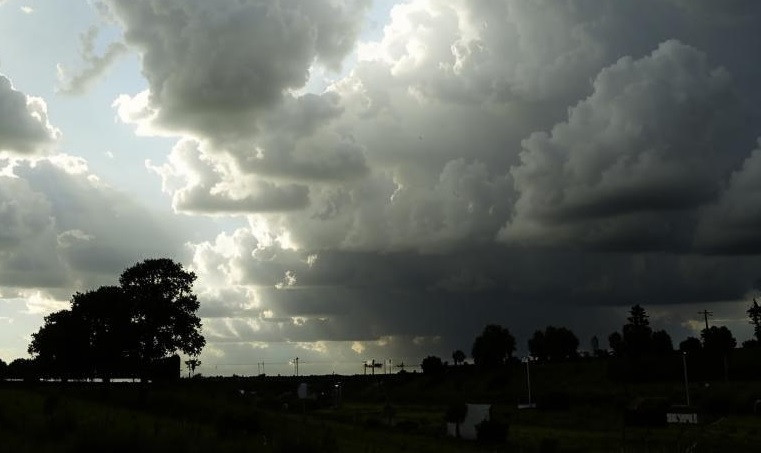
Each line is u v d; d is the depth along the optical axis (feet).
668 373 502.38
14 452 99.35
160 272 323.78
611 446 211.82
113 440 99.35
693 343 520.42
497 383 589.73
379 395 626.64
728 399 360.69
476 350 648.38
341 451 152.56
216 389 335.88
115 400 254.06
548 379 567.18
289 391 554.05
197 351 326.65
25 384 337.52
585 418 353.10
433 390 619.26
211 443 117.70
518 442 233.96
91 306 313.73
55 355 319.88
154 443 102.73
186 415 219.41
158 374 323.37
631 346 557.74
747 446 214.90
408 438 228.02
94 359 314.35
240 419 167.12
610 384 512.22
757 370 473.26
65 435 114.01
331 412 383.86
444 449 197.47
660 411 302.66
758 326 582.35
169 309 318.45
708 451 203.62
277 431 175.32
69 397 246.27
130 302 315.37
